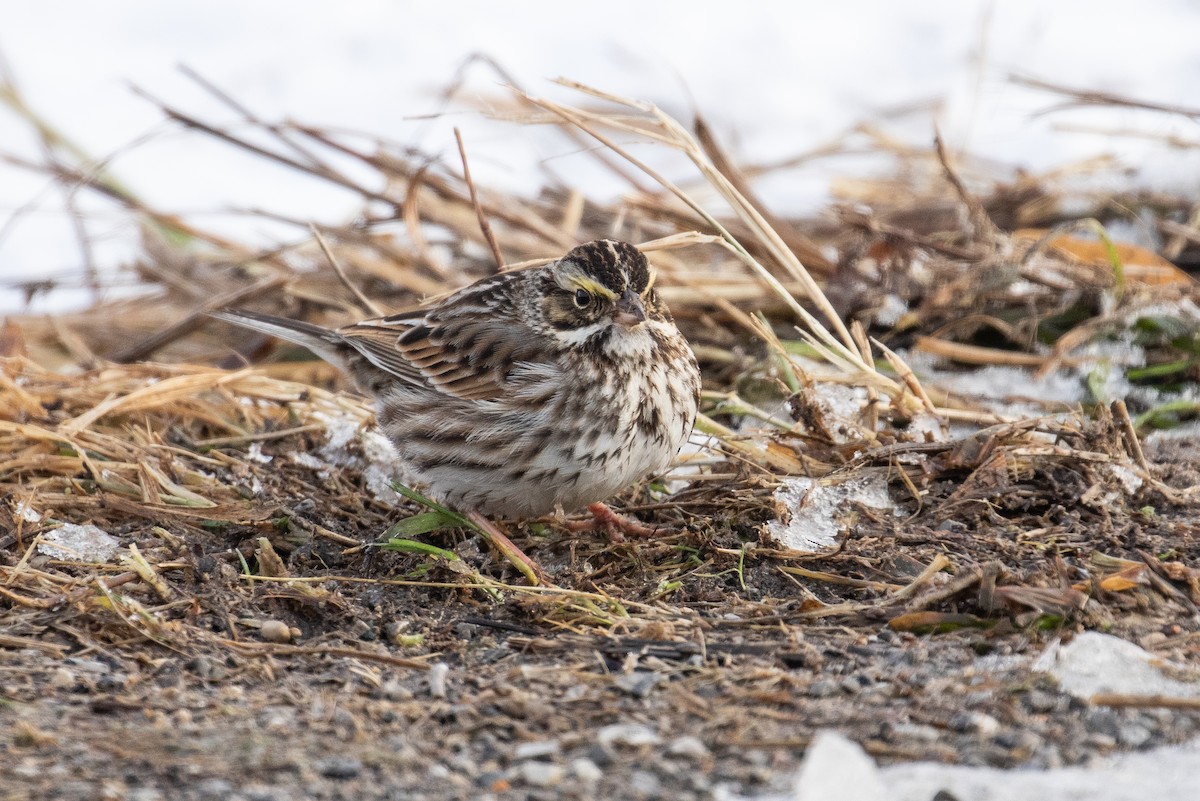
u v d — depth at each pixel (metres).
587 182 17.62
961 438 11.08
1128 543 9.27
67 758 6.75
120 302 17.03
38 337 16.09
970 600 8.33
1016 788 6.27
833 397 11.80
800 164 18.00
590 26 20.98
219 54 20.27
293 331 11.77
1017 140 18.23
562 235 14.94
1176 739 6.78
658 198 15.77
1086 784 6.31
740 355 13.22
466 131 17.77
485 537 10.34
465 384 10.23
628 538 10.26
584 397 9.80
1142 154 16.62
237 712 7.38
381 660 8.18
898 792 6.25
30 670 7.91
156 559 9.59
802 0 21.97
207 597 9.02
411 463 10.69
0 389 12.02
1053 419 10.73
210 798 6.38
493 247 12.91
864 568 9.24
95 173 15.96
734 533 9.90
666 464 10.20
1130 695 7.14
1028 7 20.98
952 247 14.19
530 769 6.65
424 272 15.33
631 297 9.68
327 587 9.46
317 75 19.61
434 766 6.75
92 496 10.53
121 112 19.09
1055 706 7.10
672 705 7.33
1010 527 9.61
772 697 7.33
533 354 10.05
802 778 6.13
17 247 17.89
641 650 8.10
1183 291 13.09
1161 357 12.61
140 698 7.54
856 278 13.47
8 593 8.91
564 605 8.94
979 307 13.27
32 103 19.00
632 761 6.71
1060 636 7.89
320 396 12.67
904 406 11.22
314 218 17.52
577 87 11.29
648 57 20.03
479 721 7.21
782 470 10.69
